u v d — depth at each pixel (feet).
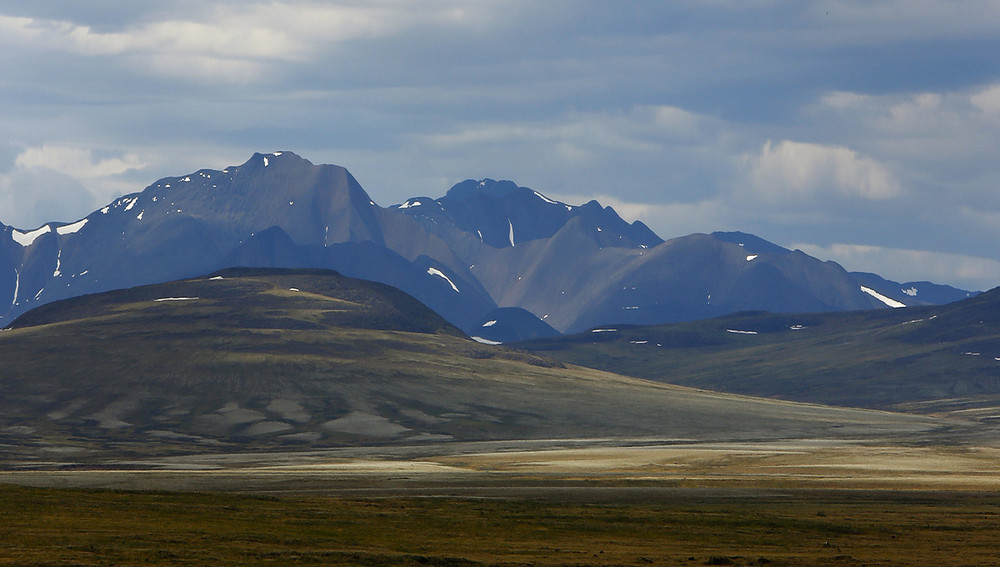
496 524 483.10
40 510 463.83
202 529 431.84
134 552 362.94
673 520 520.42
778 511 594.65
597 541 442.91
